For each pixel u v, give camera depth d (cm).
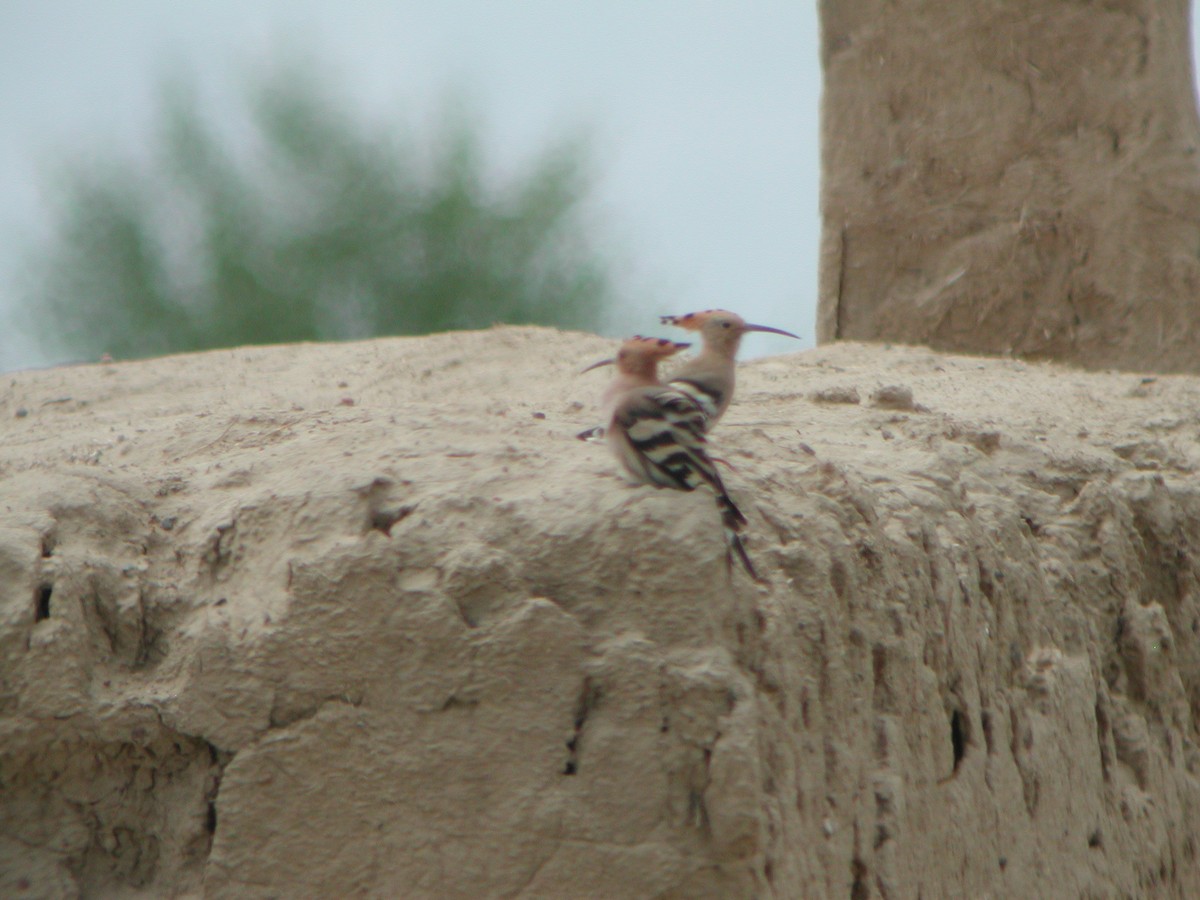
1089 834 1983
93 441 2467
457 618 1436
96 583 1543
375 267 5559
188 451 1983
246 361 3319
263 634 1474
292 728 1466
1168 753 2200
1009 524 2039
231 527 1577
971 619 1838
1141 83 3116
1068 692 1970
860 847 1539
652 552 1426
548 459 1588
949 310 3262
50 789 1519
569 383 2956
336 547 1478
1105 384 2947
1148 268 3105
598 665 1407
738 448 1778
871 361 3120
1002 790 1817
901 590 1689
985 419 2625
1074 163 3158
